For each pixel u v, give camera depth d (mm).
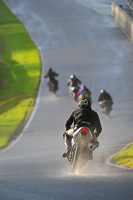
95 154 53531
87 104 35625
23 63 188250
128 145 54094
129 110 103125
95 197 21703
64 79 153625
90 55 184375
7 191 24703
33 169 42469
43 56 193625
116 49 190750
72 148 34719
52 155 59875
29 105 122938
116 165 39719
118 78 146250
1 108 127062
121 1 91312
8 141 83875
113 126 85125
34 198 22125
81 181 27328
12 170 42875
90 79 148375
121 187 24109
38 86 151125
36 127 94812
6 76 173375
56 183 27062
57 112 108875
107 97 96625
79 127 34188
